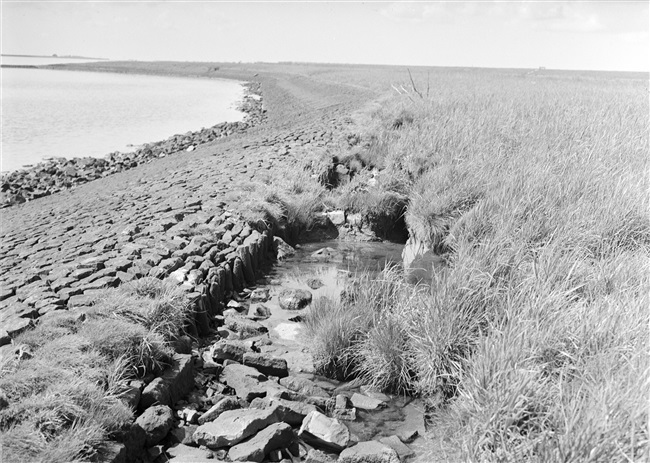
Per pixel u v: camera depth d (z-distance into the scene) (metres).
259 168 13.24
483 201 9.06
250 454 4.42
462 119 14.91
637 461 3.54
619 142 11.57
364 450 4.55
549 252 6.61
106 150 24.09
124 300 5.82
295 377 5.79
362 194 11.27
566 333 4.91
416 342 5.68
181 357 5.46
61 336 5.12
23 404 4.09
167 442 4.65
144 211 10.17
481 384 4.57
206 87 71.38
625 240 7.41
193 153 18.89
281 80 72.50
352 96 37.09
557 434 3.90
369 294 6.86
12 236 9.74
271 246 9.60
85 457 3.86
